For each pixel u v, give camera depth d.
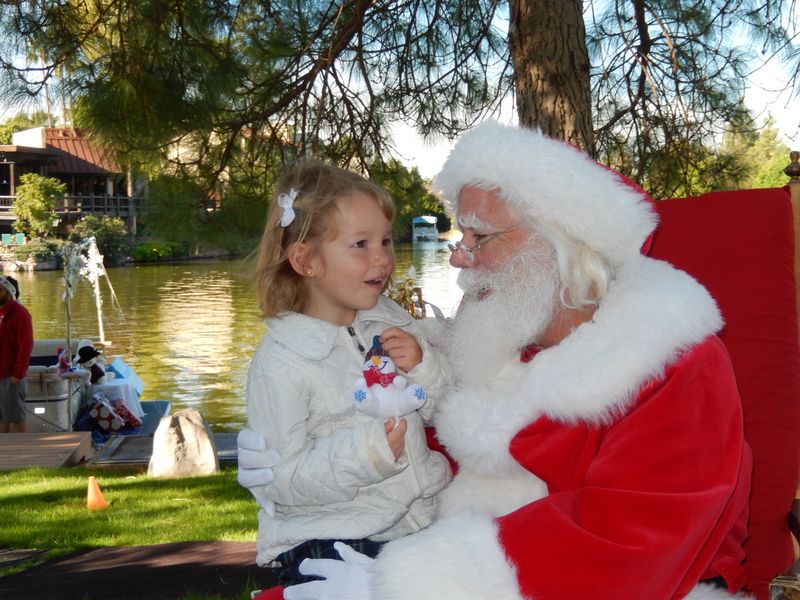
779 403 2.12
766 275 2.18
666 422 1.56
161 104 5.62
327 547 1.88
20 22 5.54
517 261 1.76
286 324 1.99
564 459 1.71
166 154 6.13
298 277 2.06
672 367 1.61
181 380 16.36
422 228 36.75
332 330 1.98
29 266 41.25
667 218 2.36
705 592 1.67
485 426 1.79
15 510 5.83
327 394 1.92
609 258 1.75
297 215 1.99
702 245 2.28
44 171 46.16
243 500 6.08
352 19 6.11
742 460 1.70
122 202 47.66
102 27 5.75
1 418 9.23
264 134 6.59
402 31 6.52
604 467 1.58
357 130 6.59
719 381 1.63
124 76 5.51
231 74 5.88
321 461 1.80
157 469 7.36
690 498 1.49
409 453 1.93
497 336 1.80
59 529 5.30
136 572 4.38
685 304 1.65
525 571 1.50
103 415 10.79
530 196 1.71
